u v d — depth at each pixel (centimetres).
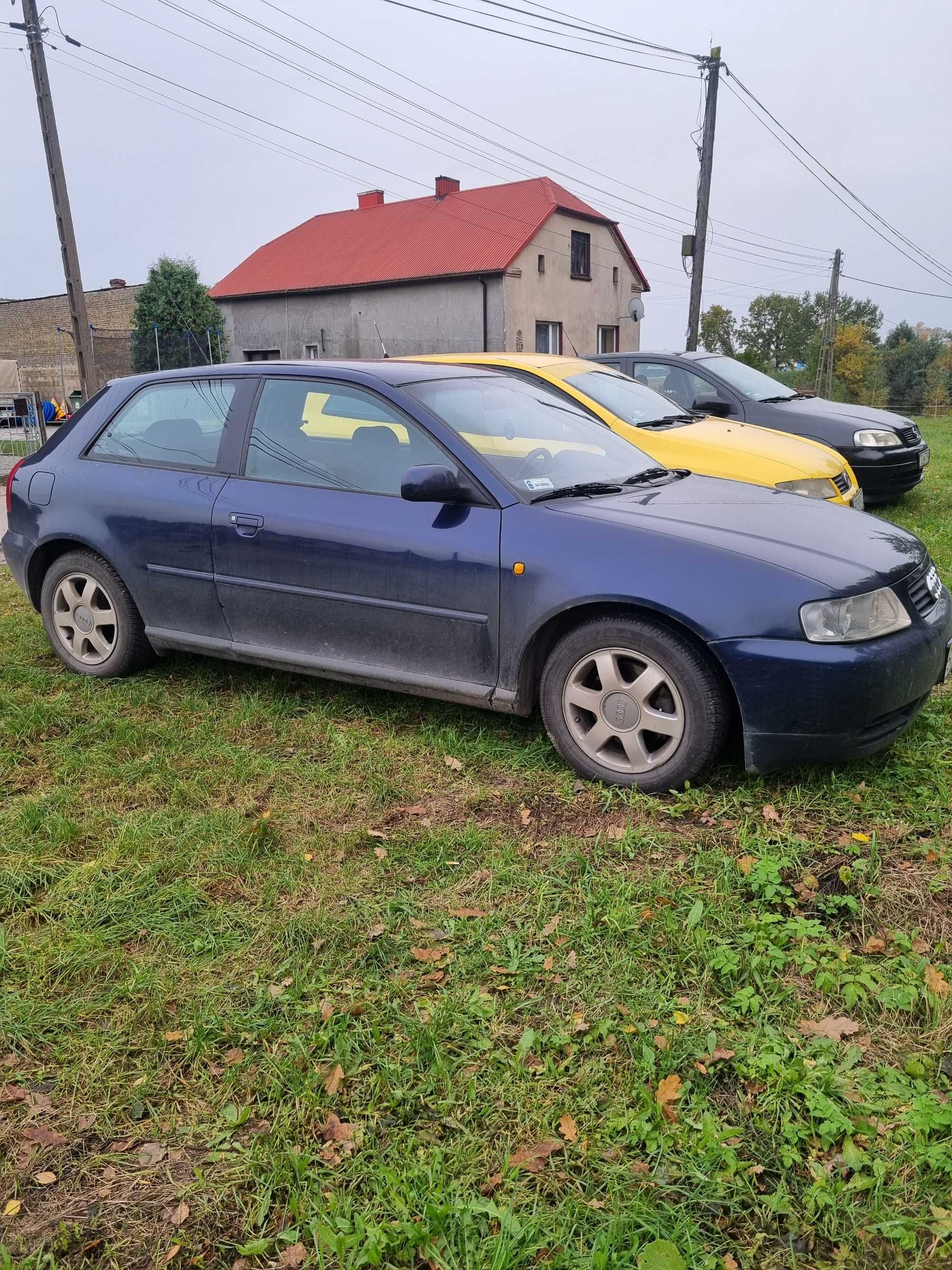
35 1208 196
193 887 304
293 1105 218
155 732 420
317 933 280
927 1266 177
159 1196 198
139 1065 233
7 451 2064
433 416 401
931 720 405
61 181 1994
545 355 762
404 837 336
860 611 333
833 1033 234
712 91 2302
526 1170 200
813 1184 193
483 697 383
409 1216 188
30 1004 250
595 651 359
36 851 327
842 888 296
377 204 3859
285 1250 185
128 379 500
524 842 329
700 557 342
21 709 441
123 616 479
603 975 258
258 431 442
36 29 1909
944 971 254
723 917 279
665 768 351
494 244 3178
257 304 3634
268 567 425
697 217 2397
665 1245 176
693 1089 219
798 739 332
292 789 372
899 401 6412
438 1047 229
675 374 957
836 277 4847
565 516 368
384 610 399
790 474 650
